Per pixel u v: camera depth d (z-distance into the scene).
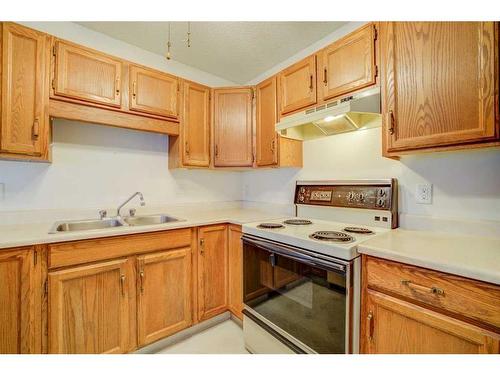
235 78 2.75
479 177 1.25
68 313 1.35
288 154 2.07
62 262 1.33
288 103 1.90
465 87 1.03
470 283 0.83
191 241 1.86
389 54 1.27
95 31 1.94
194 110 2.20
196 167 2.22
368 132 1.71
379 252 1.05
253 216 2.15
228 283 2.05
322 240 1.25
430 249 1.04
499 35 0.95
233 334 1.87
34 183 1.73
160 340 1.70
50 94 1.50
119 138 2.10
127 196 2.13
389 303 1.03
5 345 1.20
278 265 1.46
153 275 1.66
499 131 0.96
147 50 2.20
